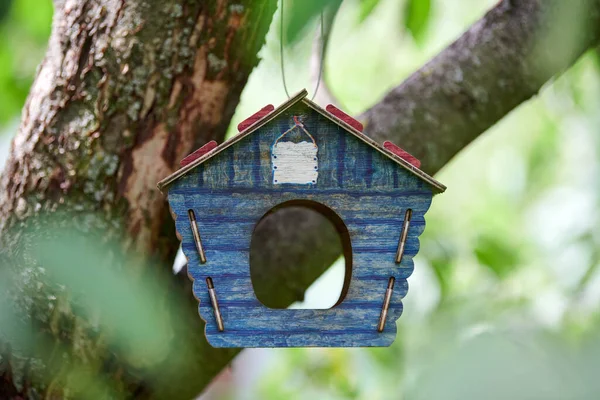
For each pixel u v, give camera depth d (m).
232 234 1.26
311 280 1.41
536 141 2.20
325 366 1.79
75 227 1.32
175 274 1.37
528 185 2.20
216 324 1.26
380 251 1.27
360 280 1.27
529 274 1.75
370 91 2.06
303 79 1.82
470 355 1.28
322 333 1.27
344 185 1.27
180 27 1.32
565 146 2.15
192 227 1.26
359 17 1.43
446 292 1.70
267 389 1.81
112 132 1.33
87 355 1.32
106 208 1.33
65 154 1.33
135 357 1.33
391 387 1.69
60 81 1.33
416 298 1.72
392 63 2.04
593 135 2.01
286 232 1.40
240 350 1.39
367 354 1.74
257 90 1.94
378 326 1.27
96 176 1.32
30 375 1.32
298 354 1.81
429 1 1.53
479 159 2.35
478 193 2.32
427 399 1.27
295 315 1.27
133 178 1.33
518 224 2.18
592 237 1.68
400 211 1.27
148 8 1.32
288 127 1.26
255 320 1.27
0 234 1.34
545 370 1.27
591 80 1.89
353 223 1.27
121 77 1.32
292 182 1.26
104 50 1.32
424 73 1.45
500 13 1.45
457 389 1.26
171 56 1.32
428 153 1.43
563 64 1.45
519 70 1.44
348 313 1.27
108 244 1.33
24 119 1.35
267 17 1.34
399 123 1.43
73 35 1.33
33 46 1.65
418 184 1.27
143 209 1.33
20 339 1.31
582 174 2.09
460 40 1.46
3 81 1.66
